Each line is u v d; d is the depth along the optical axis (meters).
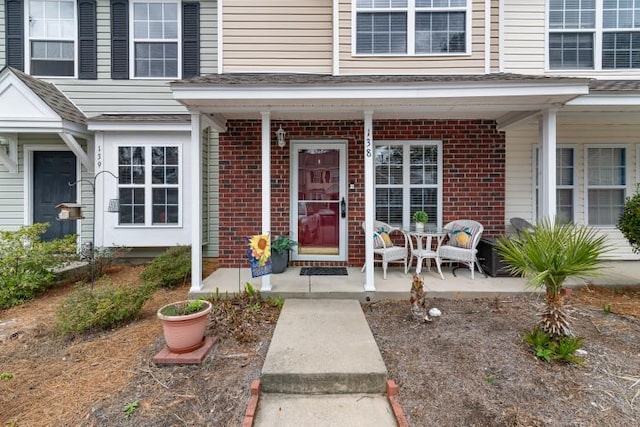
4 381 2.66
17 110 5.68
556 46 5.89
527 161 5.89
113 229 6.29
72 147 6.05
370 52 5.34
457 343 3.09
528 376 2.60
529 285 2.95
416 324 3.55
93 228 6.74
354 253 5.66
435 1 5.29
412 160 5.70
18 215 6.70
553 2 5.87
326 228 5.77
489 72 5.33
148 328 3.55
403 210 5.72
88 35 6.79
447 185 5.65
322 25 5.57
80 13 6.77
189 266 5.10
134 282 5.38
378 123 5.64
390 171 5.71
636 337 3.23
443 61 5.32
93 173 6.66
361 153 5.62
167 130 6.22
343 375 2.55
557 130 6.02
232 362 2.85
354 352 2.87
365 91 4.01
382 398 2.50
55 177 6.84
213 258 7.02
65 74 6.84
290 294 4.32
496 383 2.53
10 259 4.53
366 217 4.39
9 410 2.33
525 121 4.98
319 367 2.63
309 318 3.64
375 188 5.72
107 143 6.26
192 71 6.93
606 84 5.16
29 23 6.75
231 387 2.54
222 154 5.61
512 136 5.88
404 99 4.11
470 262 4.88
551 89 3.96
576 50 5.90
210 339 3.16
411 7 5.29
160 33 6.92
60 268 5.45
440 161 5.66
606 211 6.09
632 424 2.16
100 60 6.85
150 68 6.93
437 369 2.72
